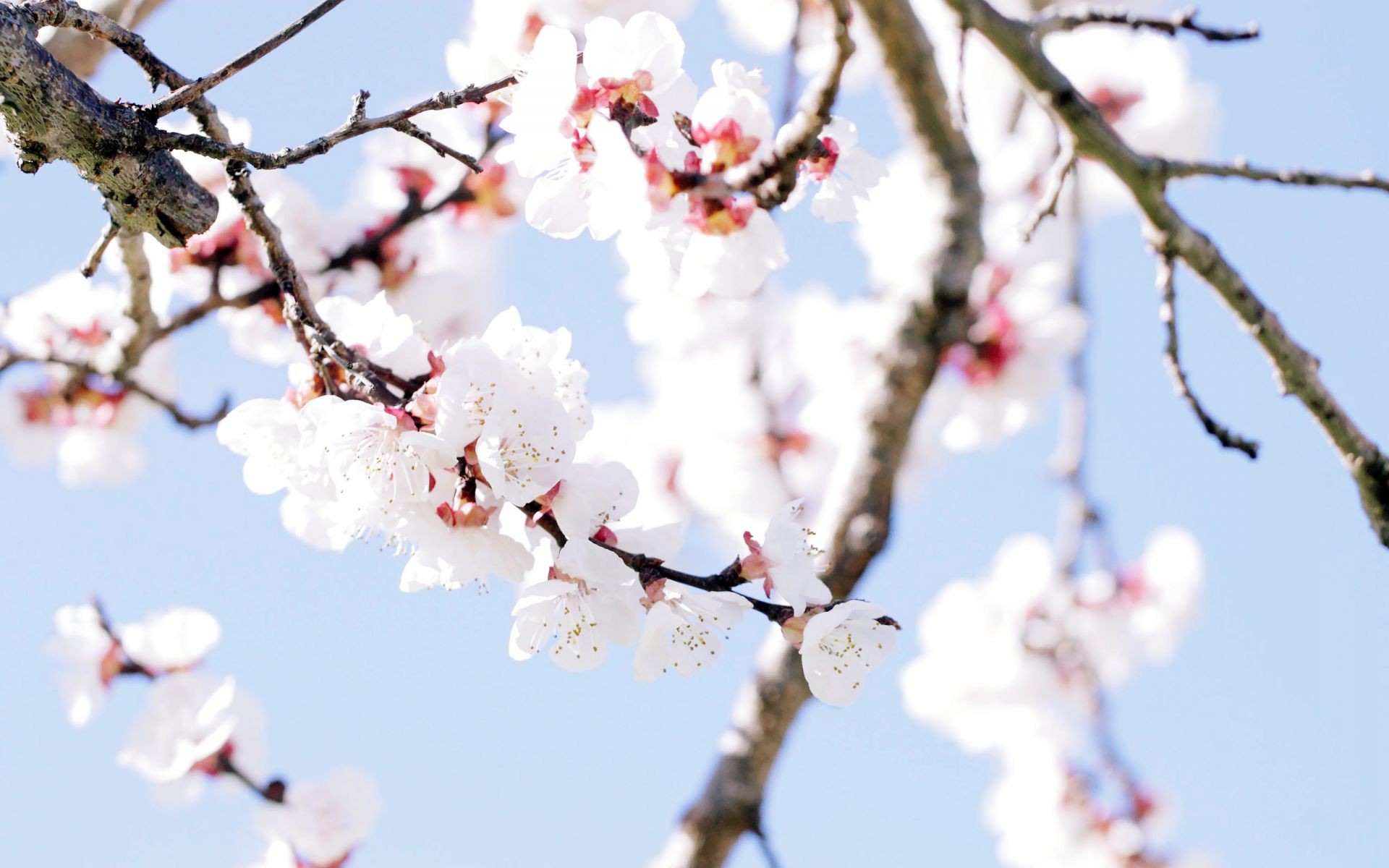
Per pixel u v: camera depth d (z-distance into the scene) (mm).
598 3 1329
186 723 1545
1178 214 1075
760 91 1049
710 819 1231
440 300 1414
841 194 1085
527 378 1038
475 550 1029
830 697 1029
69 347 1470
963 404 1654
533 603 1030
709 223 1032
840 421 1769
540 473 1029
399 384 1049
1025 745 1896
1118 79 1827
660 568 1031
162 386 1627
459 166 1392
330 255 1379
